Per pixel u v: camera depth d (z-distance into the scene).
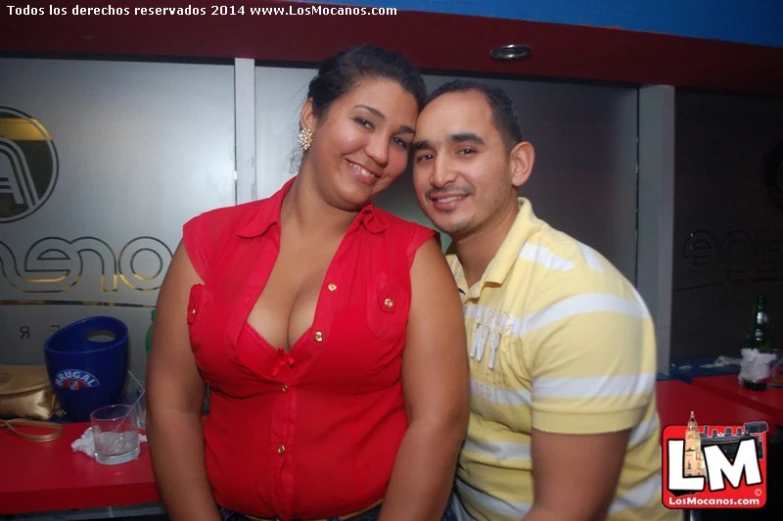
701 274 2.30
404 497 0.89
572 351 0.87
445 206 1.04
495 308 1.02
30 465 1.33
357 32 1.54
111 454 1.34
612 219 2.23
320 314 0.91
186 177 1.83
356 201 0.95
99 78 1.76
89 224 1.78
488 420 1.07
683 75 2.01
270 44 1.64
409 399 0.94
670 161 2.15
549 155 2.14
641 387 0.90
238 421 0.97
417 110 1.00
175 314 0.96
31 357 1.77
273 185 1.89
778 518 1.98
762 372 1.82
